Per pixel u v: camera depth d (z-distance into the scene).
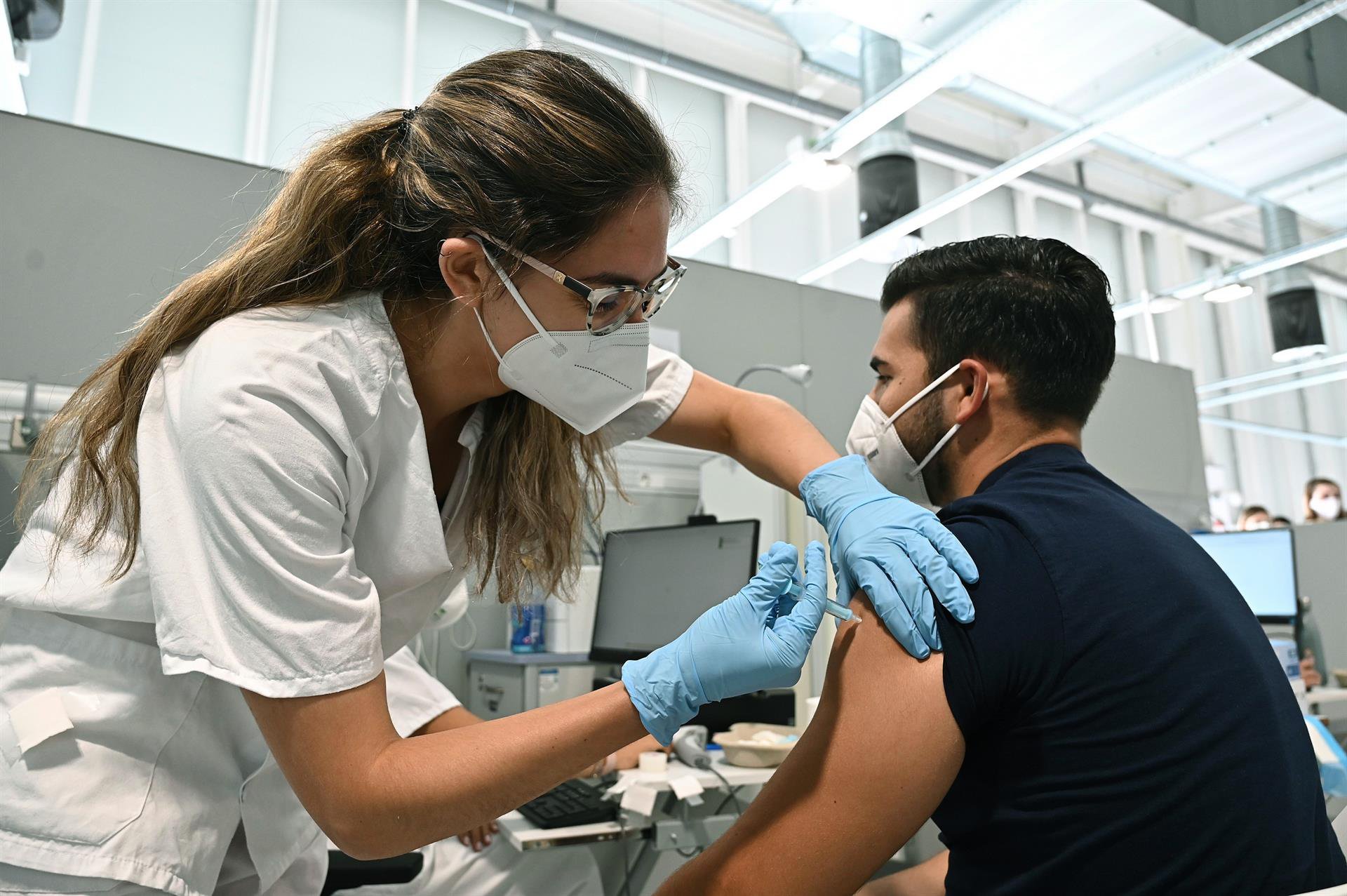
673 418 1.10
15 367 1.70
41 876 0.71
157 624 0.66
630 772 1.72
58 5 2.28
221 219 1.92
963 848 0.72
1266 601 3.21
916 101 2.55
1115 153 5.29
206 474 0.64
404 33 3.75
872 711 0.69
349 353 0.74
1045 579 0.69
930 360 0.94
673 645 0.73
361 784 0.62
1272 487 7.36
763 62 4.30
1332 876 0.70
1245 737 0.66
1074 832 0.65
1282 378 7.14
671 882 0.74
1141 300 4.26
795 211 4.79
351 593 0.68
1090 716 0.66
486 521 1.01
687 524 2.17
